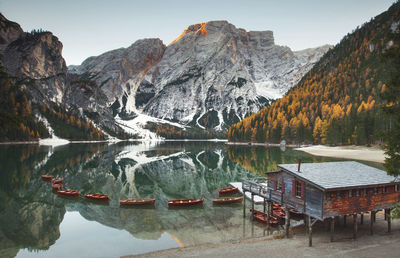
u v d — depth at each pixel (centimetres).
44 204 4356
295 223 3062
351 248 2105
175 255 2295
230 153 13662
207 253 2264
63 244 2762
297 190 2522
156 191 5338
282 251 2136
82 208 4134
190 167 8769
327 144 13900
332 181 2308
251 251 2194
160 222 3406
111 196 4938
